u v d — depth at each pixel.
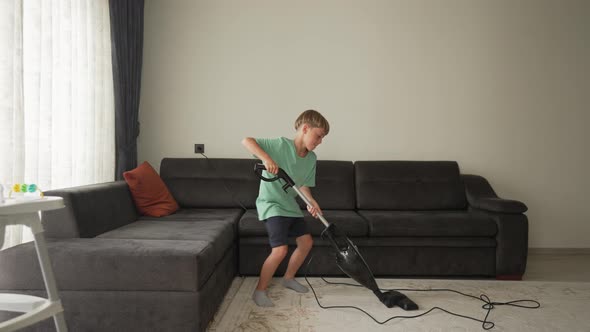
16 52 1.65
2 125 1.60
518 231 2.41
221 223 2.22
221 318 1.77
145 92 3.20
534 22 3.27
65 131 2.15
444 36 3.26
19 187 1.34
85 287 1.48
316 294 2.11
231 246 2.28
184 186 2.89
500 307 1.95
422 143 3.27
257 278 2.39
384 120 3.26
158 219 2.38
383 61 3.25
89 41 2.43
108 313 1.47
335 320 1.76
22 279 1.49
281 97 3.23
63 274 1.47
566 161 3.30
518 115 3.29
